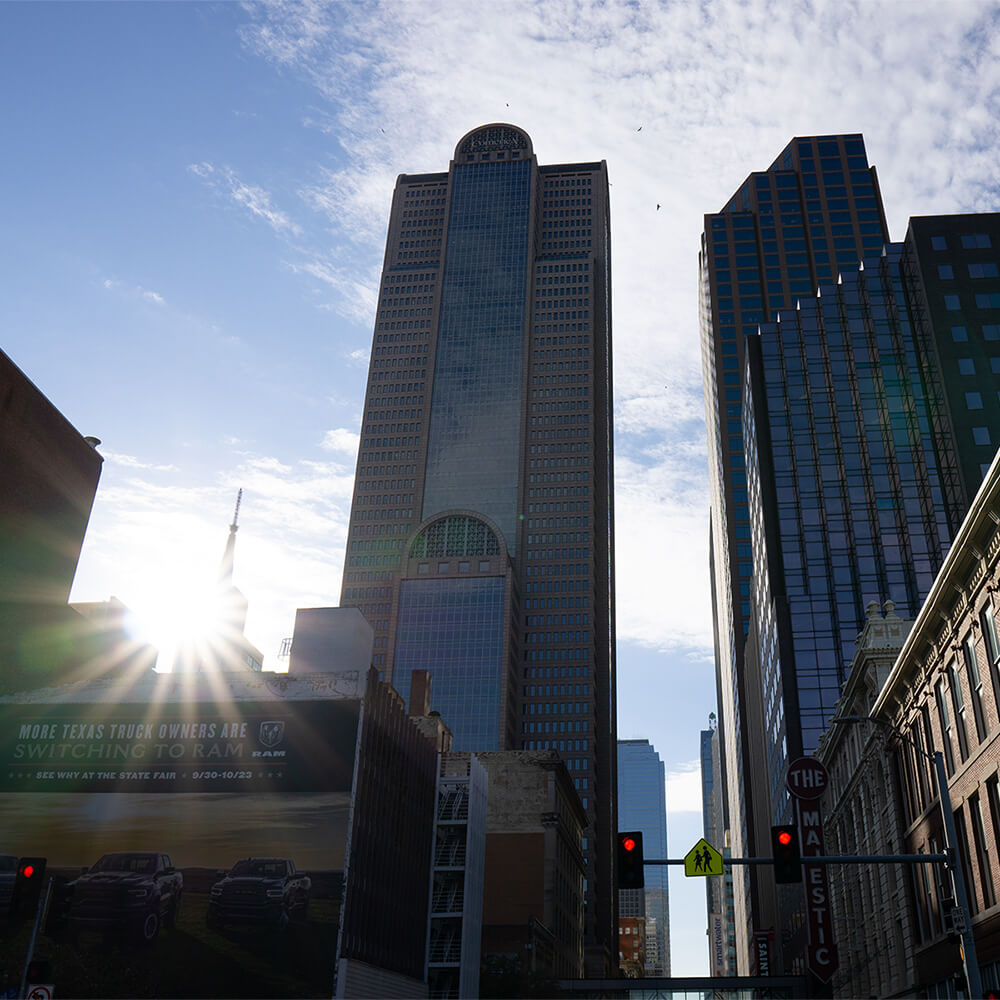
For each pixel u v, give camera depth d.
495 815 112.81
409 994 63.06
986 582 37.75
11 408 59.69
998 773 37.25
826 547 125.94
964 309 131.75
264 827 53.38
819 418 135.38
